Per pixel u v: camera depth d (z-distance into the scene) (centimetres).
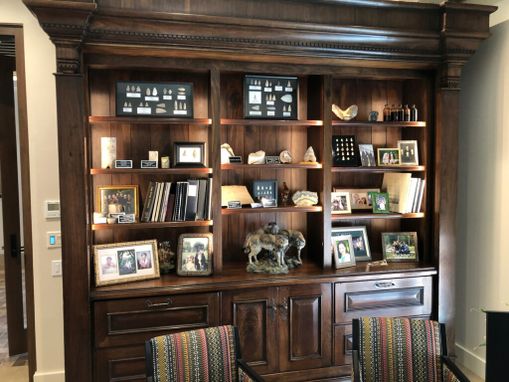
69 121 248
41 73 293
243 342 282
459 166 346
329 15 272
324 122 300
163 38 251
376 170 312
